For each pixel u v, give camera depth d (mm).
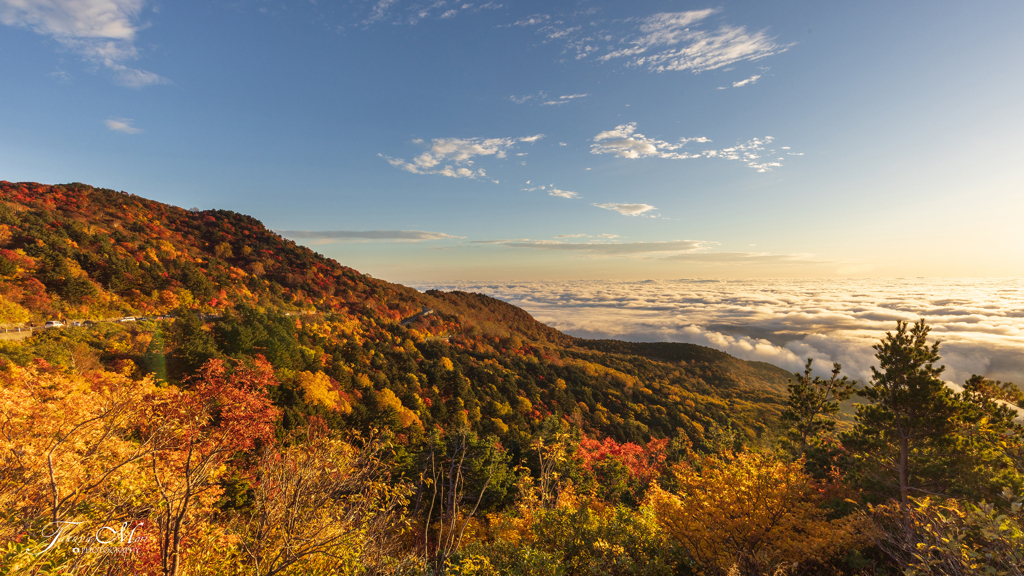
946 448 16234
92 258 67750
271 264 127688
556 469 25797
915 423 16859
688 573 11781
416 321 127688
